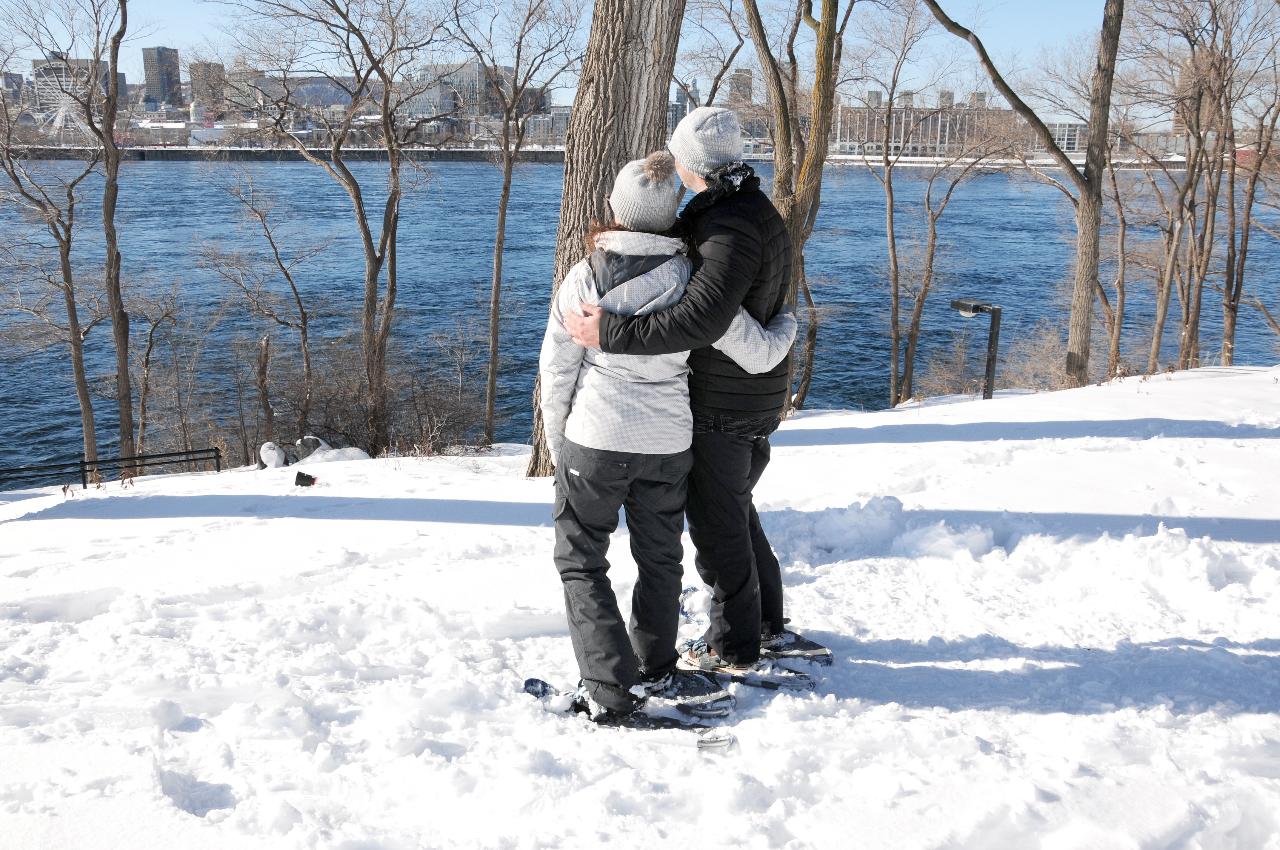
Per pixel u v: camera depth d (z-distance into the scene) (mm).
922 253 32406
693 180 2707
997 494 5219
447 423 24203
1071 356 16656
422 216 61031
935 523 4531
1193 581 3785
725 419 2777
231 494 7266
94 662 3162
